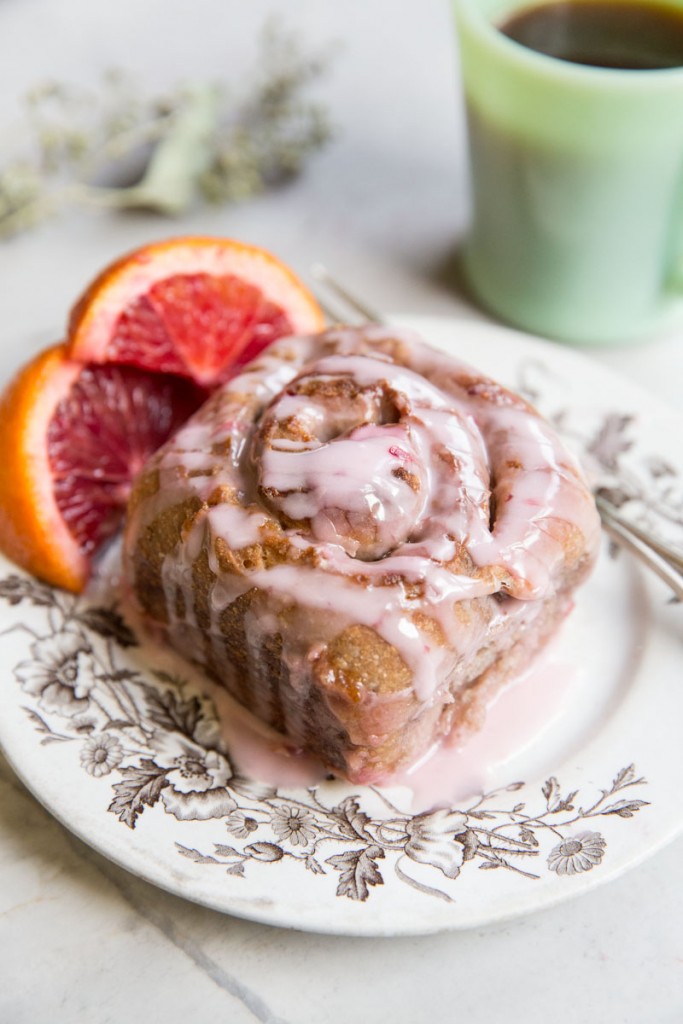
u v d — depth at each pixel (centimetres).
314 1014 37
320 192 56
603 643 42
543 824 38
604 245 48
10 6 62
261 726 41
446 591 38
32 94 53
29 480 42
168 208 55
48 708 40
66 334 46
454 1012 37
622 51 48
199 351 46
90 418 44
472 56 46
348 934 36
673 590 42
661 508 43
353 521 39
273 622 38
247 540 39
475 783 40
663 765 39
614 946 38
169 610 41
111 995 38
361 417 40
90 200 54
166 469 41
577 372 46
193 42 60
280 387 42
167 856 37
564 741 40
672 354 51
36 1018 37
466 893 37
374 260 54
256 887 37
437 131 58
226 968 38
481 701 41
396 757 39
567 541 40
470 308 52
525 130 46
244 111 57
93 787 38
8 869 39
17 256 54
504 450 41
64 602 42
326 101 58
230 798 39
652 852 38
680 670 41
